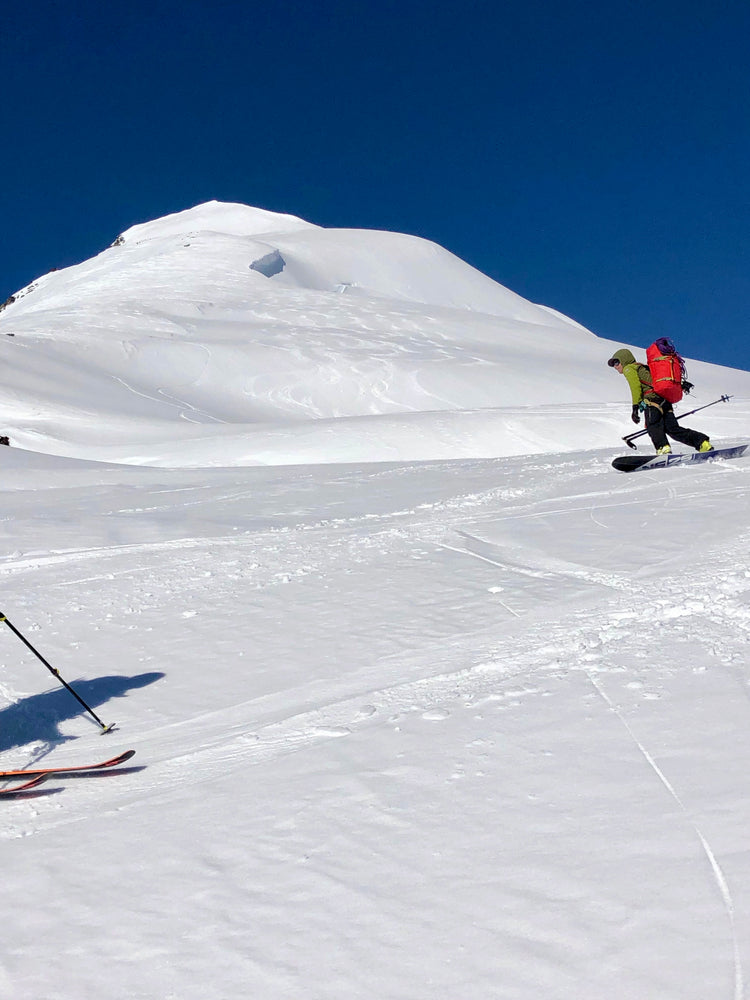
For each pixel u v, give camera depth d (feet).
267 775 13.32
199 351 222.48
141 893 10.32
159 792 13.64
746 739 11.85
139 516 46.65
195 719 17.16
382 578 26.50
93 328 246.68
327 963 8.49
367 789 12.16
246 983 8.36
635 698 13.92
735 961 7.68
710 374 230.89
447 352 228.02
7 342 209.97
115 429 147.54
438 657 18.19
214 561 32.91
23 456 86.28
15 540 41.98
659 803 10.50
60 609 27.86
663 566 23.39
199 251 396.98
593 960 7.98
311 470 68.03
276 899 9.73
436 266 489.67
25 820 13.52
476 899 9.15
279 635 21.97
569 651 16.99
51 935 9.68
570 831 10.18
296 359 218.38
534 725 13.44
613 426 119.34
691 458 44.75
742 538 25.46
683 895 8.66
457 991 7.86
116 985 8.61
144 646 22.77
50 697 19.81
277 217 615.57
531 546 28.53
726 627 16.93
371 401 195.72
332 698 16.70
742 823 9.75
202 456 117.80
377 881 9.77
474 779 11.93
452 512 37.81
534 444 115.34
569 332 303.89
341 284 447.83
